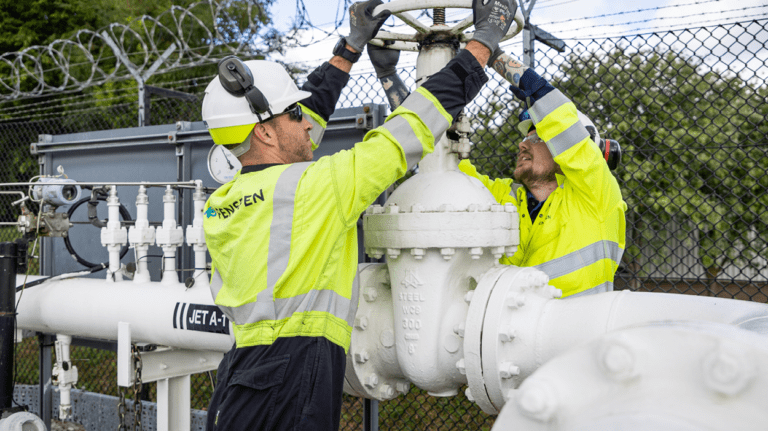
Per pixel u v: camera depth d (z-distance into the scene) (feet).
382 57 6.44
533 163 6.48
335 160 4.83
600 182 5.88
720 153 17.08
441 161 5.80
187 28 38.27
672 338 2.25
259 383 4.58
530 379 2.48
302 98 5.43
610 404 2.26
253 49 16.69
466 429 12.32
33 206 14.06
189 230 7.79
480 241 5.11
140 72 16.69
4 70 43.62
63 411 9.34
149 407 12.55
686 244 19.39
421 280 5.31
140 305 7.40
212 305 6.76
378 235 5.41
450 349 5.23
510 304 4.87
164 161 12.16
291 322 4.74
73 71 41.93
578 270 6.07
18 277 9.11
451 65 5.06
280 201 4.79
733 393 2.06
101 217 13.08
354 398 13.73
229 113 5.23
